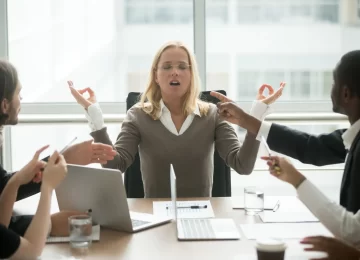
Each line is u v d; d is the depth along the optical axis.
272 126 2.83
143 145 3.25
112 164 3.11
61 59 4.50
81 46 4.50
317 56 4.55
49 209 2.16
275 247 1.91
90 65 4.52
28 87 4.49
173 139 3.21
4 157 4.44
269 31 4.51
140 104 3.33
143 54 4.53
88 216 2.26
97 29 4.50
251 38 4.52
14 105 2.44
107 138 3.20
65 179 2.45
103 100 4.55
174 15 4.48
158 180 3.20
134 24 4.50
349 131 2.33
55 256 2.12
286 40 4.53
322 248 2.05
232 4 4.48
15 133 4.52
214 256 2.11
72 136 4.53
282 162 2.26
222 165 3.36
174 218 2.57
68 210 2.53
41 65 4.48
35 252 2.08
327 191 4.62
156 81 3.28
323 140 2.71
